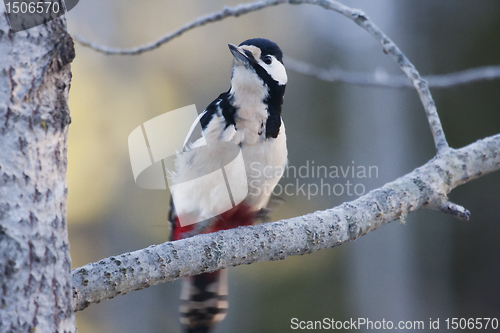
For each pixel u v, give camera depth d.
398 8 13.83
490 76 7.96
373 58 12.81
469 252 14.94
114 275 3.78
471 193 15.25
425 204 5.12
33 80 3.08
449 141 14.98
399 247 13.56
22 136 3.05
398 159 13.48
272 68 5.97
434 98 15.07
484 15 14.95
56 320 3.13
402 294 13.52
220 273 6.15
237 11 6.23
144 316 15.46
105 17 16.38
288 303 14.72
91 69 16.06
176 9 16.89
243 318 14.78
